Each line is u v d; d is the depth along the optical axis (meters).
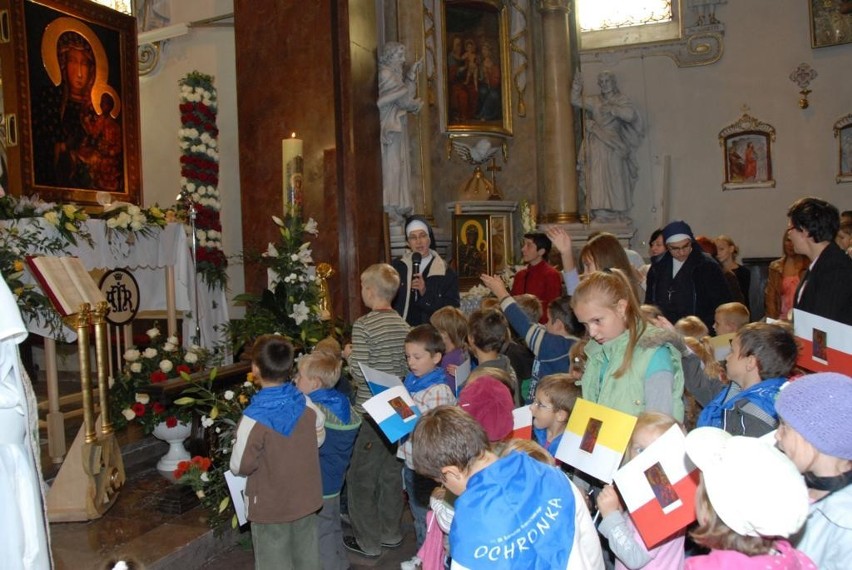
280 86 7.75
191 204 6.59
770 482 1.59
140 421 4.96
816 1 11.25
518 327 3.89
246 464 3.23
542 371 3.79
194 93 7.32
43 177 6.66
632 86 12.12
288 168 6.76
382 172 8.59
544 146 11.41
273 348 3.30
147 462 5.30
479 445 1.99
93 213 5.98
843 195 11.16
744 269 7.75
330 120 7.61
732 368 2.66
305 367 3.86
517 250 11.16
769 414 2.43
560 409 2.84
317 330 6.09
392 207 8.63
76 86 6.96
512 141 11.53
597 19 12.34
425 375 3.60
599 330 2.67
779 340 2.55
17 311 2.38
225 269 7.52
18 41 6.44
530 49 11.54
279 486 3.26
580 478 2.93
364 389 4.12
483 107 11.27
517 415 2.98
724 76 11.78
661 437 2.16
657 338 2.63
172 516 4.29
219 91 8.57
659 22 12.20
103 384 4.34
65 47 6.86
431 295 5.68
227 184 8.48
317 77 7.64
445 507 2.47
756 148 11.65
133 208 5.87
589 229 11.34
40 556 2.43
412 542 4.42
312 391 3.84
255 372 3.36
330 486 3.82
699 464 1.78
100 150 7.22
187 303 6.44
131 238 5.84
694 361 2.90
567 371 3.75
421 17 10.14
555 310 3.83
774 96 11.53
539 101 11.48
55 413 4.95
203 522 4.19
